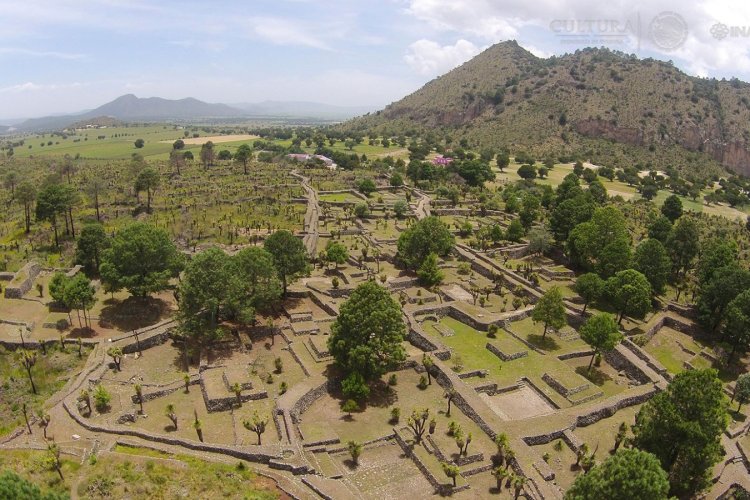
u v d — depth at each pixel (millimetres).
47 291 93812
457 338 88125
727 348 90500
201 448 55219
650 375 77875
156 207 150625
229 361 77125
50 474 47594
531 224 146625
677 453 54594
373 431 63844
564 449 62281
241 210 152625
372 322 69375
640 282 93812
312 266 115625
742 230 156875
